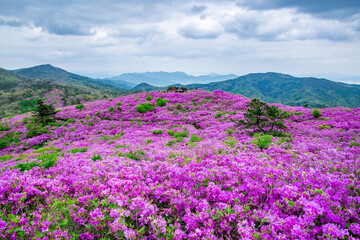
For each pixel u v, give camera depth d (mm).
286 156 9750
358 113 22641
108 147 17516
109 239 4152
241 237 4230
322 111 27344
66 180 6684
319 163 8094
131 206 4895
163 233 4453
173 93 49438
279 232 4168
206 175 6555
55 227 4160
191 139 17953
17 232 3934
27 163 9523
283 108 33656
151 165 8156
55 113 40562
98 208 4684
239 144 13281
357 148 11141
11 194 4965
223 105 38594
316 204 4500
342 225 4293
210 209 4934
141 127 30719
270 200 5184
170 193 5641
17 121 41406
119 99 50594
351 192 5520
